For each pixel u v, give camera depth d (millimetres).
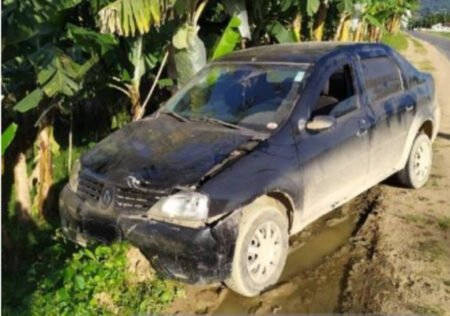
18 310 3711
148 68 7070
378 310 3672
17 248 5492
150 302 3719
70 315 3488
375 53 5230
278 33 8844
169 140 4148
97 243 4012
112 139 4520
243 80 4711
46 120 6430
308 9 7980
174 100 5043
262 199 3826
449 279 4074
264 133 4066
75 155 8766
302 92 4297
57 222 6285
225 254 3480
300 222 4129
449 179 6480
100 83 6945
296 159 4012
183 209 3471
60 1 5508
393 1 16859
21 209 6055
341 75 4711
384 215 5316
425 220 5211
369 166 4906
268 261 3850
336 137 4406
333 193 4473
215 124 4359
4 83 6312
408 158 5742
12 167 6812
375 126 4887
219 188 3537
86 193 4031
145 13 5621
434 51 32375
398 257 4426
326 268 4320
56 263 4336
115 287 3820
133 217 3641
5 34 4879
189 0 6145
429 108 5875
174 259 3479
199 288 3955
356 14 12781
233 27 6938
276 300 3832
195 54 6652
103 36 5805
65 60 5621
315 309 3725
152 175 3695
